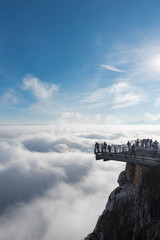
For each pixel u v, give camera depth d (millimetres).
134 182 21547
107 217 20219
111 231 18312
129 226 17250
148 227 13797
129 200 19750
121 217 18781
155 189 16438
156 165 17250
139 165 19844
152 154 21391
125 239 16609
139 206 16875
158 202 15312
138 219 16453
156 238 11852
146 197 16375
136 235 15023
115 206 20859
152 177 17641
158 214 14648
